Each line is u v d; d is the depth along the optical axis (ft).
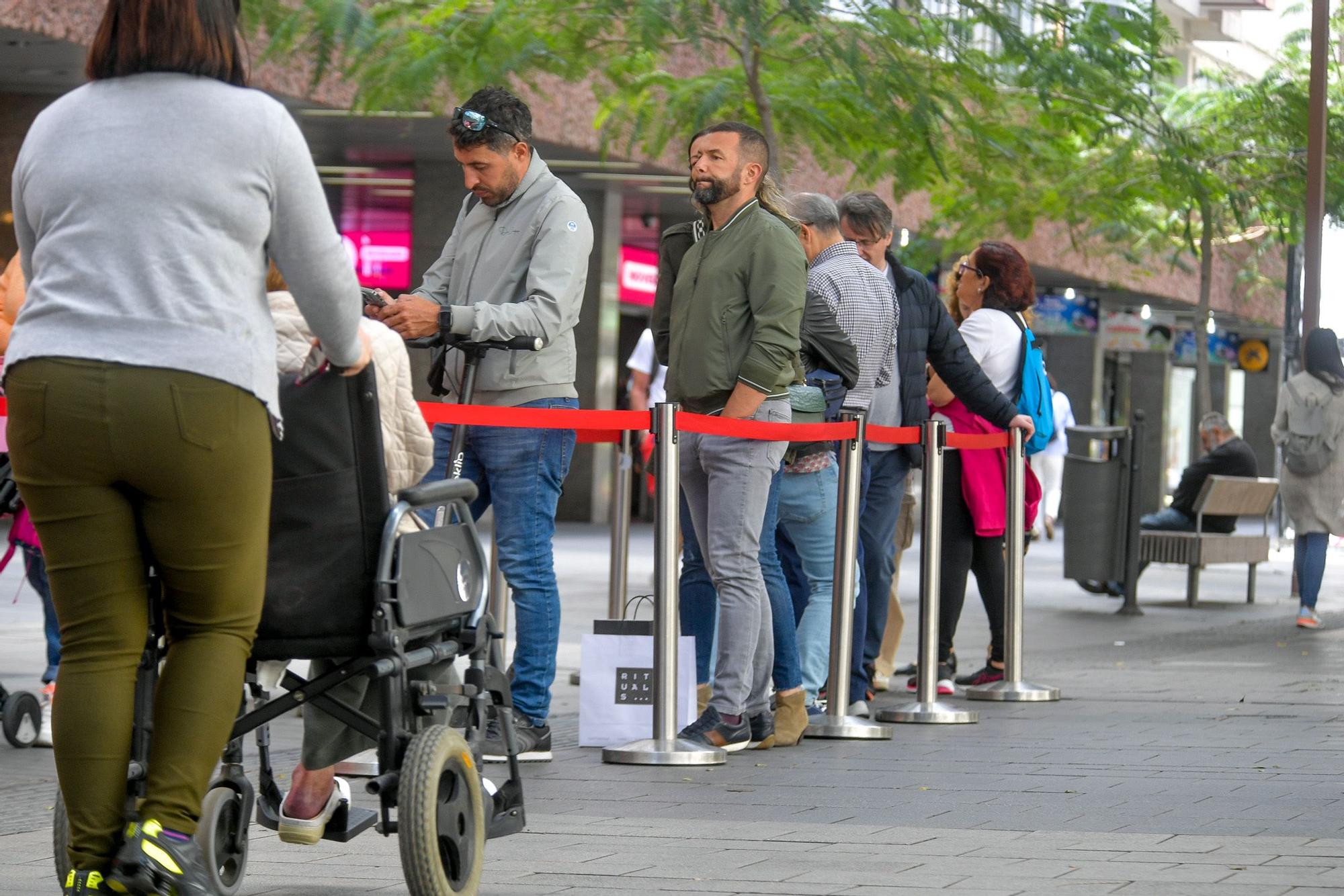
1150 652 58.13
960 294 48.39
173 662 19.58
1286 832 27.78
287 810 23.25
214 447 18.66
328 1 61.21
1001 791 31.53
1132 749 36.70
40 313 18.65
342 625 21.02
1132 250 123.03
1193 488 78.38
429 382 32.60
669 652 34.50
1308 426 67.51
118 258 18.56
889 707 43.32
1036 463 135.23
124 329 18.38
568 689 46.29
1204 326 108.06
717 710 34.99
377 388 21.66
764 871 24.43
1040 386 46.78
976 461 46.11
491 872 24.30
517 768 24.45
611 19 61.62
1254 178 98.84
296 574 20.95
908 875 24.20
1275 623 71.00
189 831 19.29
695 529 35.65
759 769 33.76
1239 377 264.93
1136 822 28.48
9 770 32.63
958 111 66.54
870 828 27.81
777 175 62.39
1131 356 232.32
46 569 19.51
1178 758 35.50
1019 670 45.93
